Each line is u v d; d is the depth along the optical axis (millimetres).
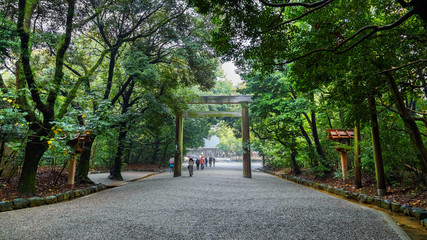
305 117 14852
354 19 5816
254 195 8344
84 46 13164
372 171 9820
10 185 8250
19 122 7270
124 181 14195
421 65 5723
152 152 28703
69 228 4402
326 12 5957
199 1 5016
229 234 4129
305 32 5914
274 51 5598
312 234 4152
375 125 7676
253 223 4781
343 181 10461
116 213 5586
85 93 10516
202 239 3887
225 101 17438
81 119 11469
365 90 5922
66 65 11977
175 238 3918
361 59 5773
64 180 10781
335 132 10641
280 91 15047
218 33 5523
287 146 16062
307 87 6629
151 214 5492
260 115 15422
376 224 4754
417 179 7488
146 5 11125
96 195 8742
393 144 7848
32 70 7934
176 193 8641
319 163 12500
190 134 27719
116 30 11914
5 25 7324
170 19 12031
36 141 7715
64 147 7129
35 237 3924
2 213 5617
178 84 14195
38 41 8180
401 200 6816
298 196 8156
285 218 5164
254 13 5074
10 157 8289
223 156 65500
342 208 6184
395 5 5867
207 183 11875
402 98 6285
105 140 17969
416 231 4676
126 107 14789
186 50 13109
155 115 13820
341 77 6309
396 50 6180
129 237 3943
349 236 4062
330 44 5484
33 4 7992
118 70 13305
